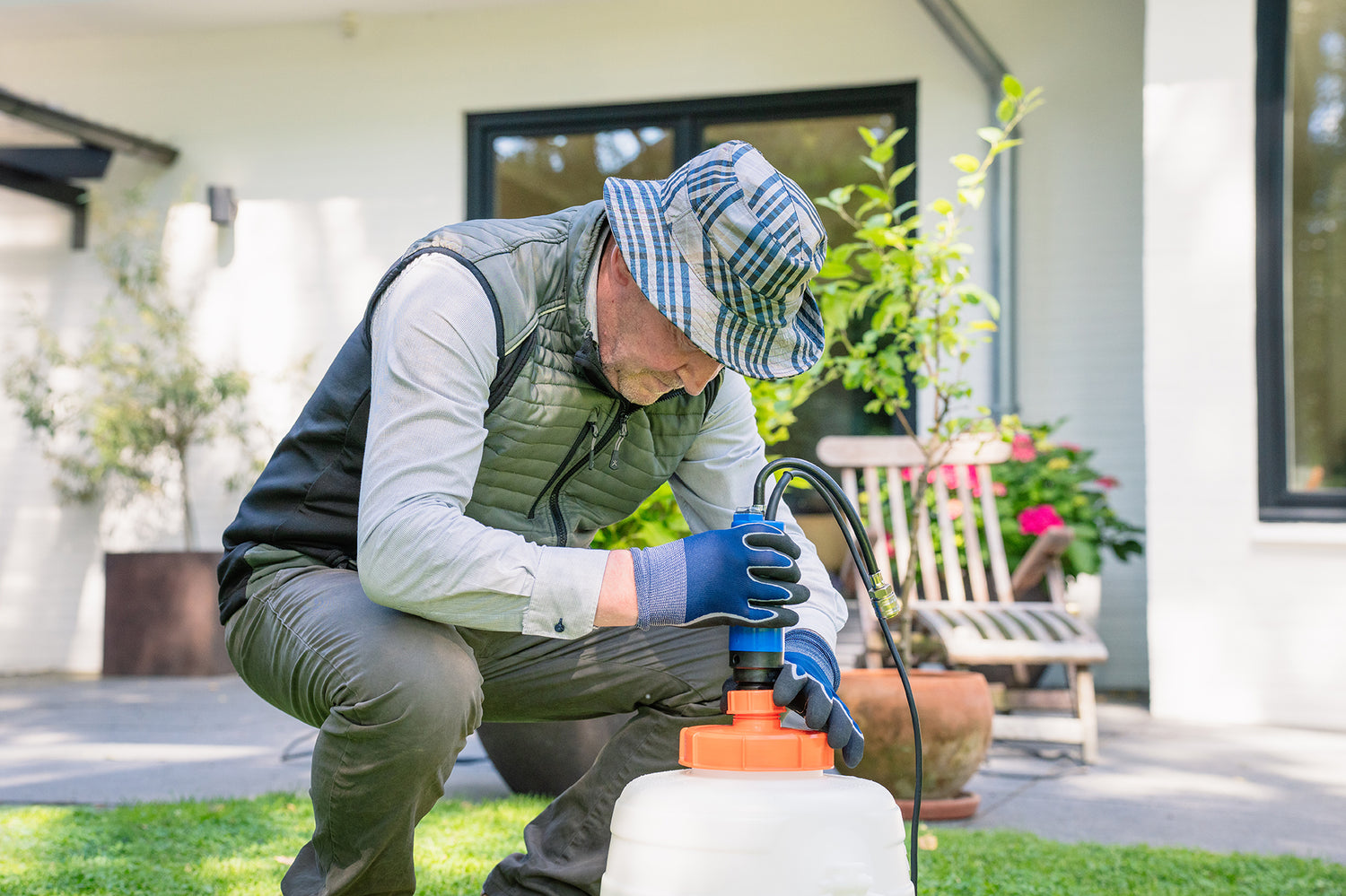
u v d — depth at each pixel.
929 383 2.92
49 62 6.36
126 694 5.09
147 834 2.31
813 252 1.21
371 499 1.23
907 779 2.59
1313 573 4.26
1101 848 2.27
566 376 1.38
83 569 6.20
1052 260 5.31
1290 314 4.42
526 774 2.76
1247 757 3.52
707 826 1.04
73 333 6.25
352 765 1.27
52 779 3.08
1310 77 4.43
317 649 1.31
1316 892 1.95
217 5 5.82
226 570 1.46
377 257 6.03
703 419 1.55
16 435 6.27
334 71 6.07
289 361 6.09
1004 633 3.48
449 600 1.21
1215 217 4.39
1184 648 4.36
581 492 1.52
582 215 1.39
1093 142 5.27
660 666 1.51
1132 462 5.23
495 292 1.31
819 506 5.35
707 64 5.66
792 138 5.60
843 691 2.59
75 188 6.22
